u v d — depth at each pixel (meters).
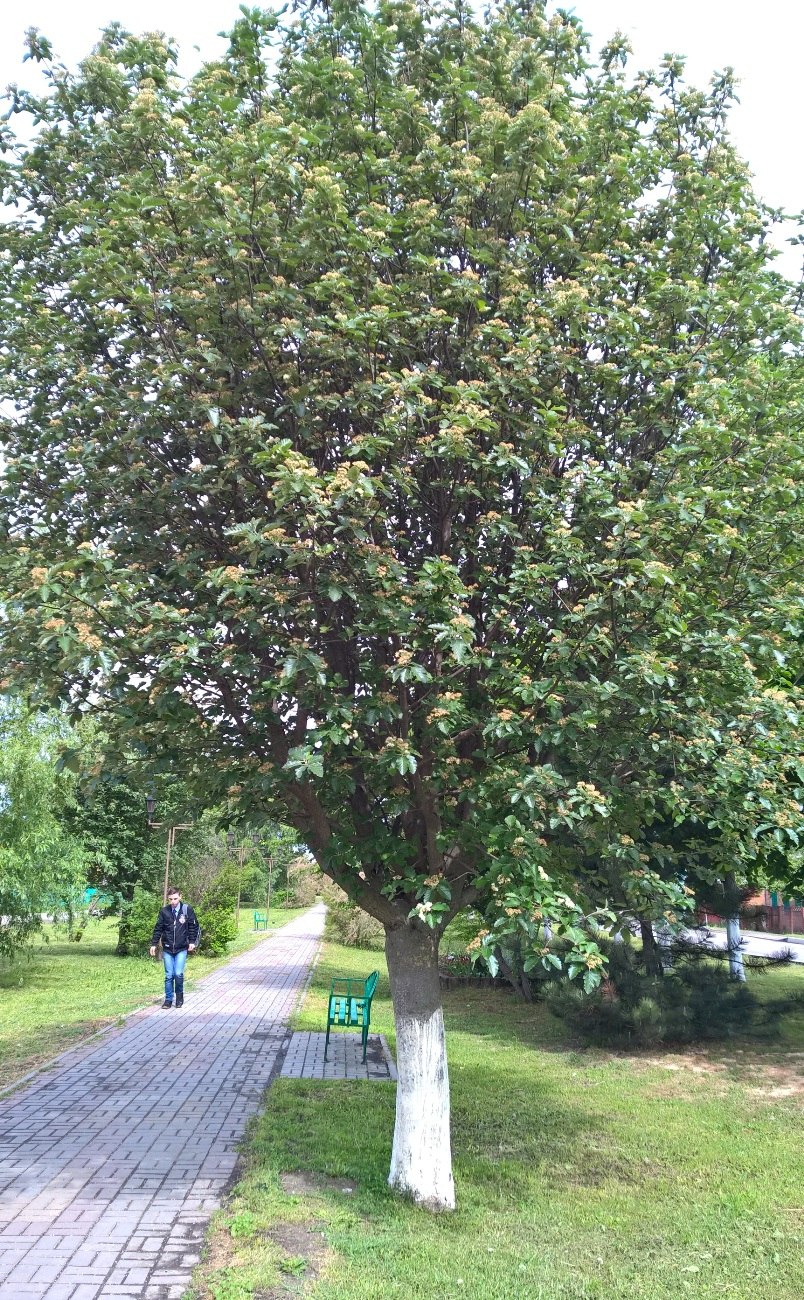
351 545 4.92
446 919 5.97
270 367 5.35
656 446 6.08
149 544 5.48
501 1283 4.50
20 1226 5.03
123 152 5.78
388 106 5.81
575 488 5.40
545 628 5.43
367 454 5.01
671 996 11.51
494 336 5.41
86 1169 6.04
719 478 5.69
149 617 4.74
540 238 5.95
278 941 28.14
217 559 5.54
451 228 5.77
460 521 5.94
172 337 5.52
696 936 12.08
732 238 6.18
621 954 11.53
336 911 25.36
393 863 5.64
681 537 5.50
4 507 5.93
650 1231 5.39
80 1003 14.11
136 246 5.38
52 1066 9.38
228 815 6.04
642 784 5.76
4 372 5.85
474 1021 13.71
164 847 24.00
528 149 5.42
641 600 4.83
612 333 5.68
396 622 4.79
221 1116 7.48
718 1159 6.82
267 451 4.45
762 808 5.77
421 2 6.11
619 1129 7.63
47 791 16.44
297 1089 8.45
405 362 5.64
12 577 5.00
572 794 4.71
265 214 5.10
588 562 5.25
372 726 5.15
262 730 5.47
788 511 5.65
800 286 7.10
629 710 5.39
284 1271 4.50
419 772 5.54
